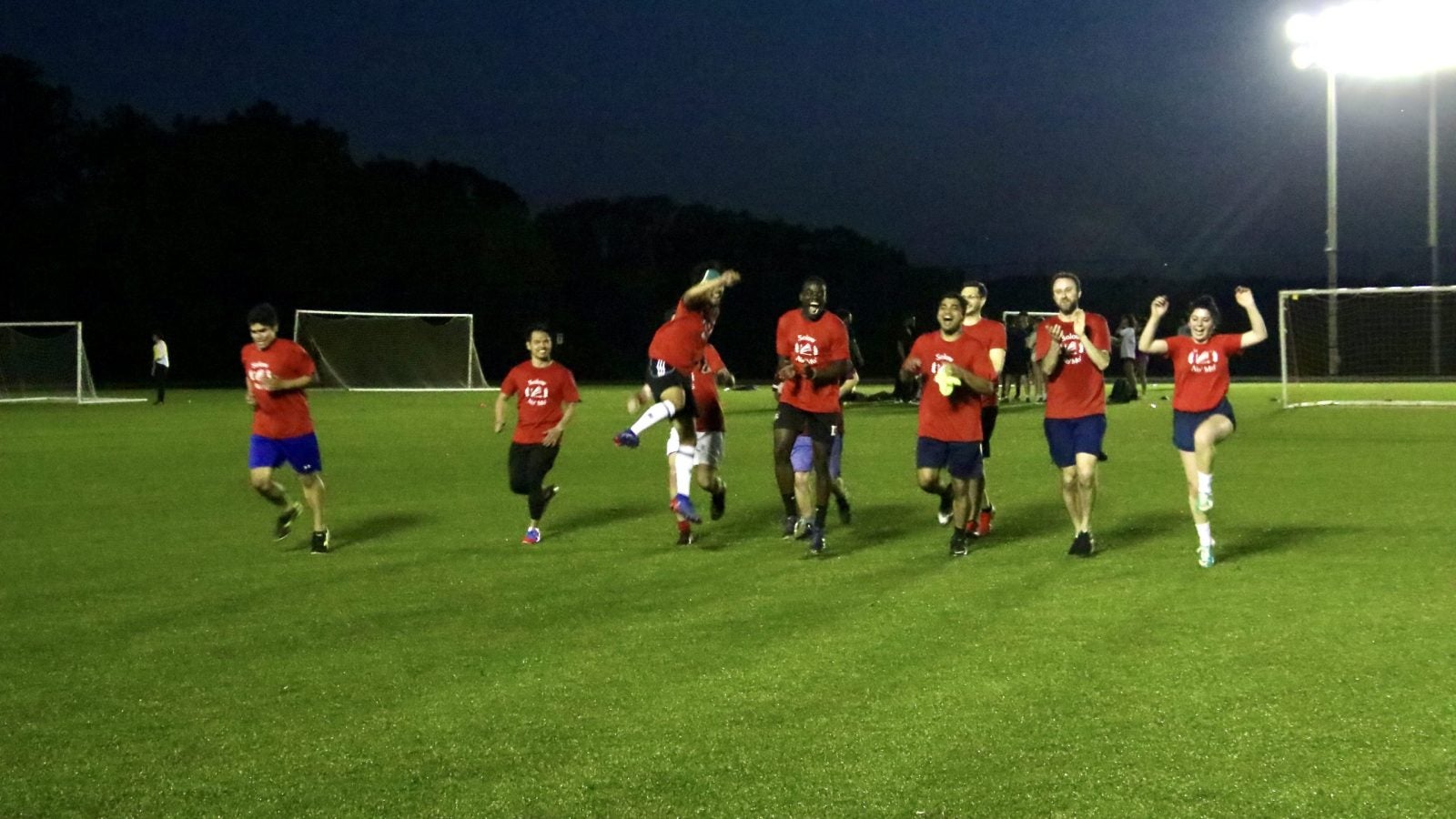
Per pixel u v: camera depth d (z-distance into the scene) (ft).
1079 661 21.17
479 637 23.58
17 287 159.33
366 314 140.67
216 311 166.20
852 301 186.70
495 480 48.67
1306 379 137.08
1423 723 17.69
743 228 191.21
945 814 14.83
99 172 172.86
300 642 23.31
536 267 192.34
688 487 32.81
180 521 38.70
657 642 22.97
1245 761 16.33
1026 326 92.84
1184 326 31.30
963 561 30.71
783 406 33.45
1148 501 40.73
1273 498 41.09
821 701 19.21
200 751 17.40
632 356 191.52
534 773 16.39
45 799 15.74
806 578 28.96
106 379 161.27
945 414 31.04
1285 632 22.84
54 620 25.31
